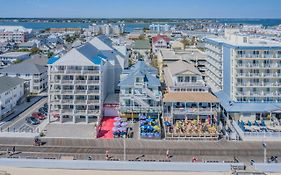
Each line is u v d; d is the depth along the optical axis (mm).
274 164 63781
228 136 81750
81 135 83000
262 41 112562
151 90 95312
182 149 74625
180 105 90562
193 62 137125
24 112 102562
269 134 80938
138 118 93625
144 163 64438
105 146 76188
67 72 92188
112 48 123938
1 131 84188
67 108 93188
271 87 97125
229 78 101438
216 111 89562
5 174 61906
